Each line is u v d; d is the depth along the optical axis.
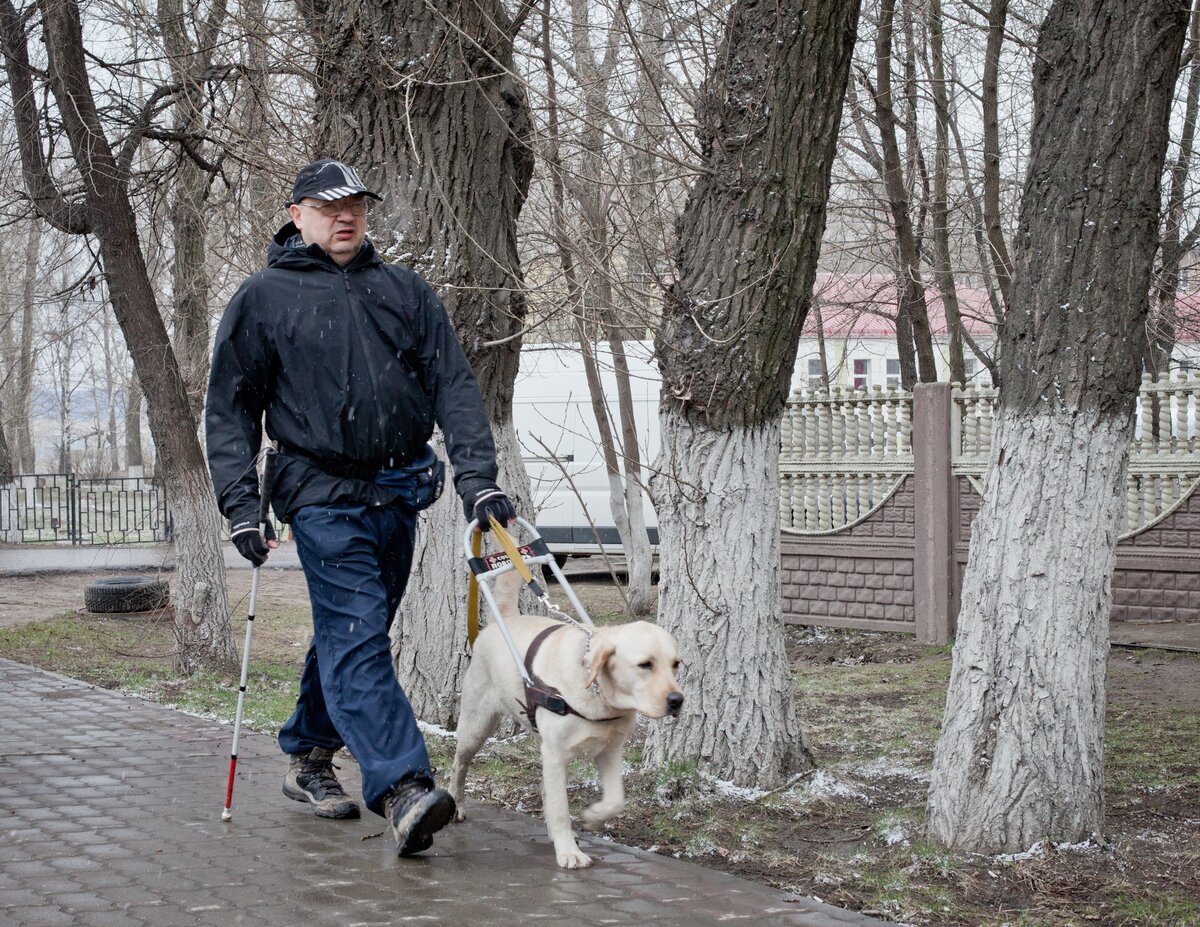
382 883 4.15
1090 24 4.82
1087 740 4.84
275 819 5.02
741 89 5.87
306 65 9.26
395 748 4.36
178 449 10.12
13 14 10.32
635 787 5.91
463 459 4.68
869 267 17.27
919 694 9.14
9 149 10.83
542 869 4.41
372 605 4.54
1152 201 4.84
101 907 3.85
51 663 10.56
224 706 8.16
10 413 37.88
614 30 8.09
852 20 5.93
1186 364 13.56
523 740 6.95
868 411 12.69
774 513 6.11
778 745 6.00
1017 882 4.50
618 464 14.51
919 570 12.05
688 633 6.03
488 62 7.25
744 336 5.91
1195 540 11.12
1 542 26.28
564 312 7.82
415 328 4.72
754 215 5.86
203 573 10.16
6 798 5.38
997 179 11.79
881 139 13.34
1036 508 4.86
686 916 3.92
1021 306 4.99
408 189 7.10
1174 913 4.18
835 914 4.03
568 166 9.23
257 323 4.54
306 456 4.62
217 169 10.83
